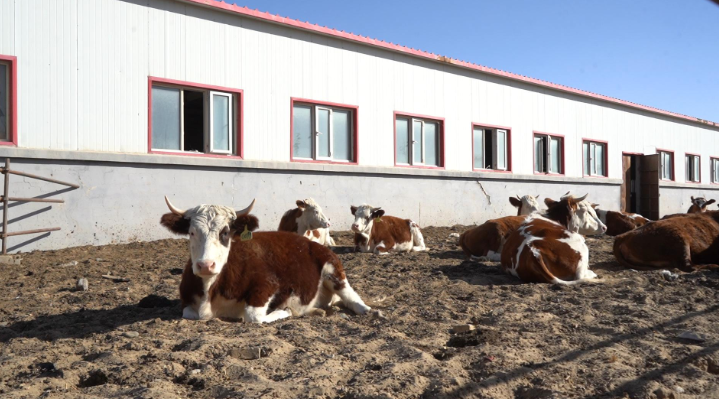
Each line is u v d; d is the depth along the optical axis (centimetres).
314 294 609
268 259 585
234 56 1399
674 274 786
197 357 445
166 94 1309
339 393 380
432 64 1870
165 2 1291
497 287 729
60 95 1148
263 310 562
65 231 1152
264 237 607
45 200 1101
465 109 1978
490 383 397
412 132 1814
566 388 391
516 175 2133
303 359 443
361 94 1667
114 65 1218
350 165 1616
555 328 541
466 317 588
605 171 2608
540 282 754
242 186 1404
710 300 643
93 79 1190
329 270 619
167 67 1292
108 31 1209
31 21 1113
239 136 1403
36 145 1119
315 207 1181
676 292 684
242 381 398
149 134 1267
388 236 1138
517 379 407
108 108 1210
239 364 426
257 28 1442
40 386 391
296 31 1519
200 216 529
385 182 1717
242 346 466
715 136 3403
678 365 432
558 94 2356
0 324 582
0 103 1093
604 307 616
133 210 1241
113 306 660
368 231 1122
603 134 2586
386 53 1736
